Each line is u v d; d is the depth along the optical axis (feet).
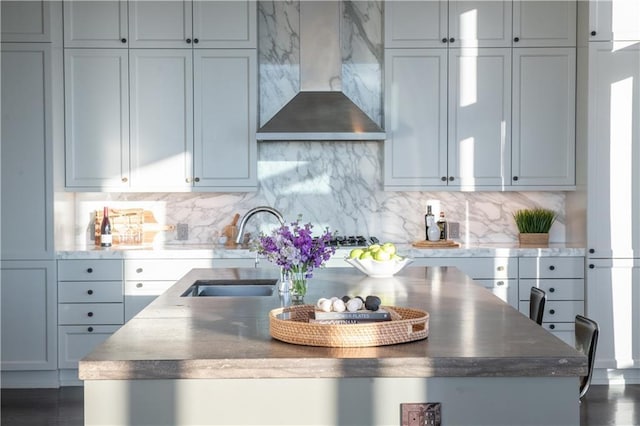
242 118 18.35
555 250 17.70
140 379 6.75
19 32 17.35
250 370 6.71
